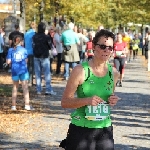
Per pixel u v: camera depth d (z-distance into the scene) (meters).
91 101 5.22
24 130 10.37
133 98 16.39
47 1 29.91
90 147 5.39
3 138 9.56
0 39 25.30
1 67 26.19
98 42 5.33
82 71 5.37
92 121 5.38
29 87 18.69
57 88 18.83
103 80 5.39
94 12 44.19
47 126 10.90
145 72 28.67
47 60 16.69
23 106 13.76
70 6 33.16
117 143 9.27
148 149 8.85
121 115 12.65
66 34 20.77
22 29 25.89
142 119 12.12
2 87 17.97
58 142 9.27
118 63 20.00
